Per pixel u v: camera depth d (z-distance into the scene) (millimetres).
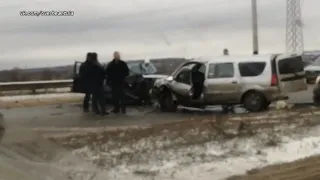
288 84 15859
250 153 9328
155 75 19766
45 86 28672
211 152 9383
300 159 8945
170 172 7898
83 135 11094
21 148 4543
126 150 9406
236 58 16219
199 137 10805
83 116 15961
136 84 18641
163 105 17562
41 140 4934
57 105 20266
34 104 20719
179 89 16969
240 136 10773
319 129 11664
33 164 4391
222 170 8133
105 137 10836
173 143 10195
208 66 16594
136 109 18109
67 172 4797
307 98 18391
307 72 20922
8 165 4129
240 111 16516
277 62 15719
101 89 16281
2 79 33719
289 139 10547
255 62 15945
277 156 9172
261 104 15734
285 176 7770
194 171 8031
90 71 16062
